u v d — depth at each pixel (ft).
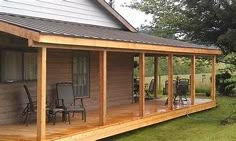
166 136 37.63
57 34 26.02
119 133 35.01
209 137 35.86
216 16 78.69
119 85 49.67
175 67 103.19
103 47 32.17
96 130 31.12
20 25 25.02
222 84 76.23
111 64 47.93
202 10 79.92
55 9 38.78
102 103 32.58
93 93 44.32
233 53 80.07
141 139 36.19
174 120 46.83
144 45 37.70
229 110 55.57
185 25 81.35
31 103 32.07
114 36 36.22
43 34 24.77
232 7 76.18
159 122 43.01
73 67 41.19
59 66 39.09
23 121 34.01
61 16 39.58
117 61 49.19
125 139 36.06
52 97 37.91
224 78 76.84
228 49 79.77
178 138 36.55
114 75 48.57
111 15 47.37
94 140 30.89
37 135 25.45
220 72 81.35
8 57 32.89
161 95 64.90
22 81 34.45
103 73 32.73
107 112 41.88
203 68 102.32
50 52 37.78
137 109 44.68
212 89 57.62
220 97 72.28
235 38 73.87
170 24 83.97
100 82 32.78
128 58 51.67
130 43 35.47
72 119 35.45
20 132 28.89
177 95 54.70
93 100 44.27
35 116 35.40
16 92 33.76
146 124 39.14
